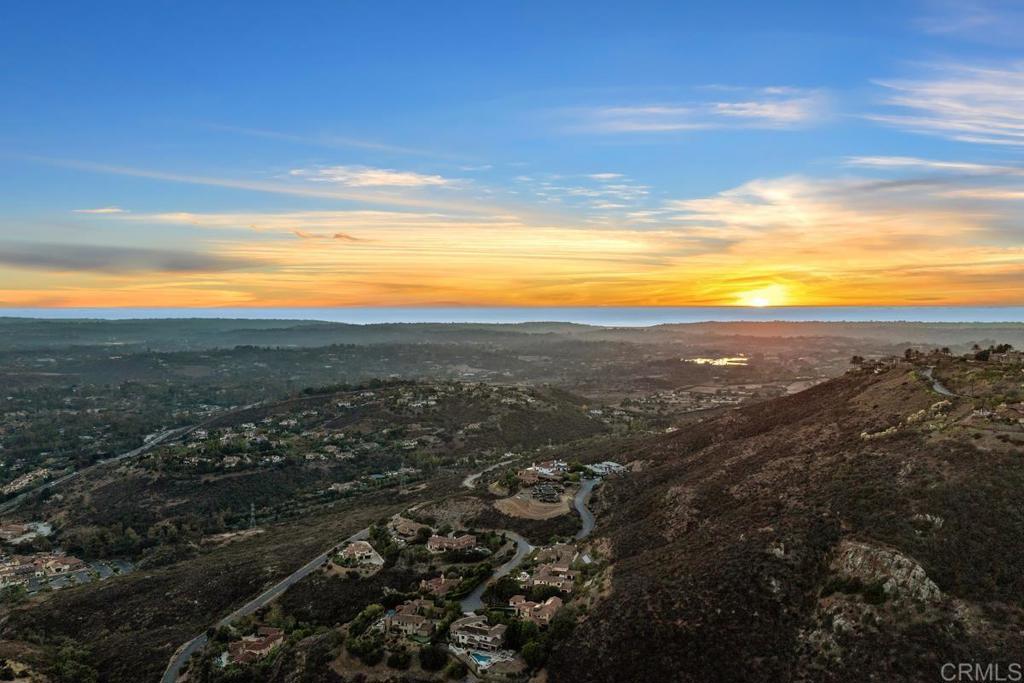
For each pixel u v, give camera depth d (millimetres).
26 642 146125
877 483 110250
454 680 104875
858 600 90500
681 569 104938
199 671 126500
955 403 141750
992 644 82188
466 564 148500
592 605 107812
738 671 88188
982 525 95750
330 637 121625
